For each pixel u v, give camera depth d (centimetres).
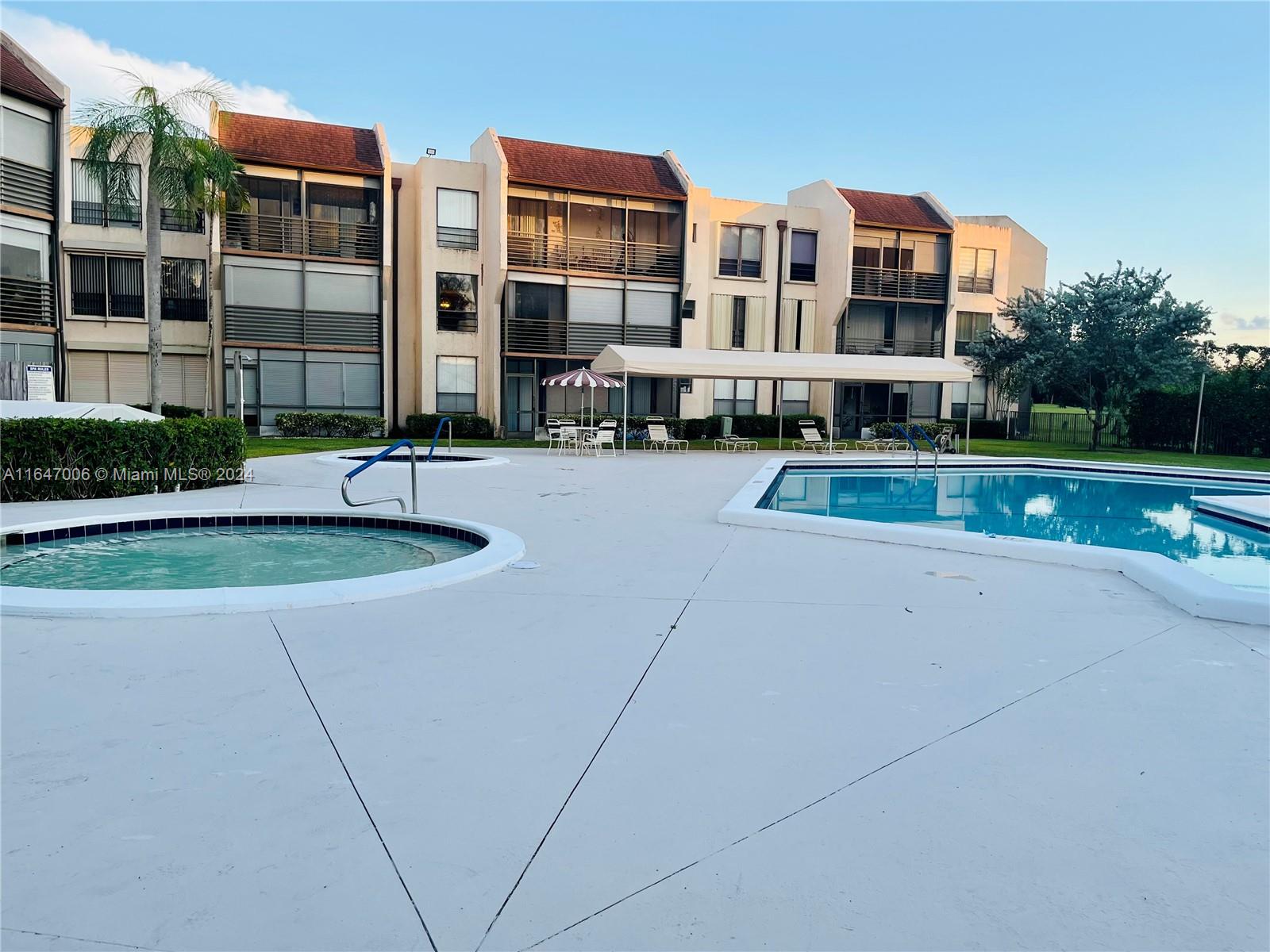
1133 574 671
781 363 2461
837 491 1681
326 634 479
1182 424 2959
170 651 440
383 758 308
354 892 220
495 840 250
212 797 273
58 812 261
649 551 784
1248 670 437
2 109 2175
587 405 3130
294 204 2736
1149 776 306
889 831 261
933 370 2570
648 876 232
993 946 203
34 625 488
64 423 1126
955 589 630
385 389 2831
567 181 2978
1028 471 2173
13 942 196
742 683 406
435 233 2870
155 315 2045
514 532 889
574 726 345
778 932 207
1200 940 207
